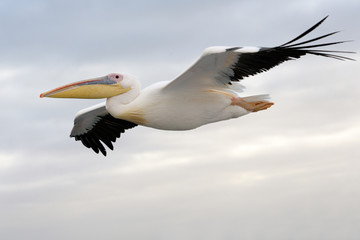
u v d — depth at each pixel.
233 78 7.93
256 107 8.35
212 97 8.10
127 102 8.12
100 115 9.98
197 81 7.89
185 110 8.12
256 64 7.73
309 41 7.25
